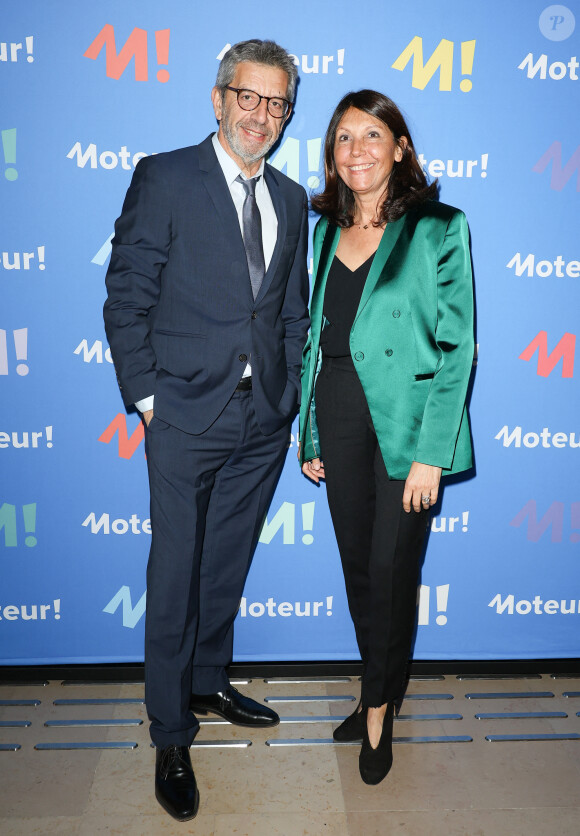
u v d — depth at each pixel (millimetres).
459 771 1981
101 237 2176
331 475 1945
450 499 2371
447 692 2363
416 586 1940
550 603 2438
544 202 2219
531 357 2303
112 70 2090
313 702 2299
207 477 1968
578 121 2178
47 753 2043
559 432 2352
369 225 1878
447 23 2109
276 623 2438
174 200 1823
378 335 1810
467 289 1796
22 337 2219
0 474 2295
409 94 2143
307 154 2172
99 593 2381
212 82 2111
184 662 1948
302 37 2102
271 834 1747
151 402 1871
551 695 2354
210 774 1966
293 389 2061
